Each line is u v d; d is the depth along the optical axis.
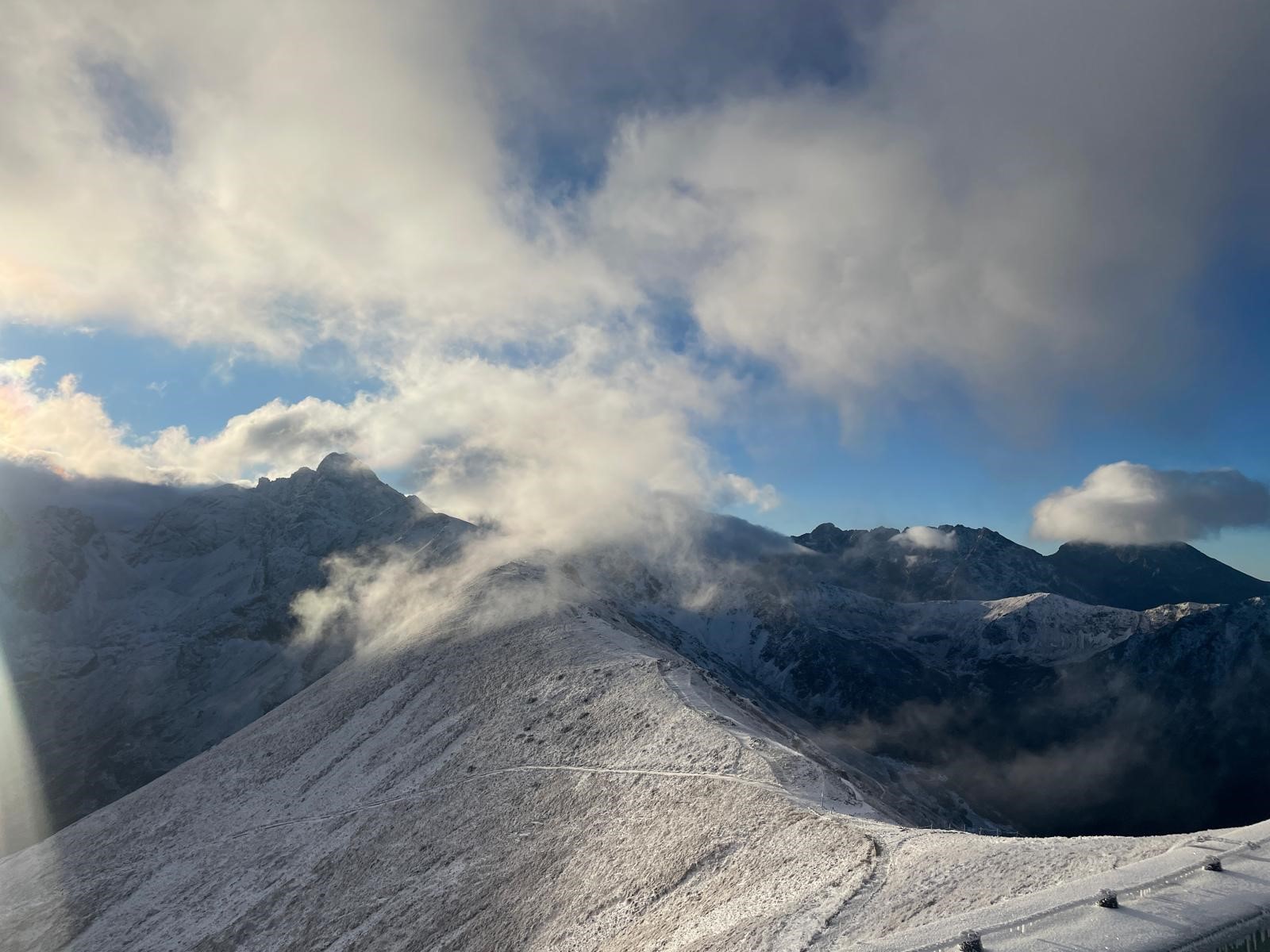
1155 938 20.97
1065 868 27.66
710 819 51.16
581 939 44.84
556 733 78.62
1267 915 21.72
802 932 28.84
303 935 62.12
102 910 77.88
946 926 24.70
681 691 79.75
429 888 60.97
